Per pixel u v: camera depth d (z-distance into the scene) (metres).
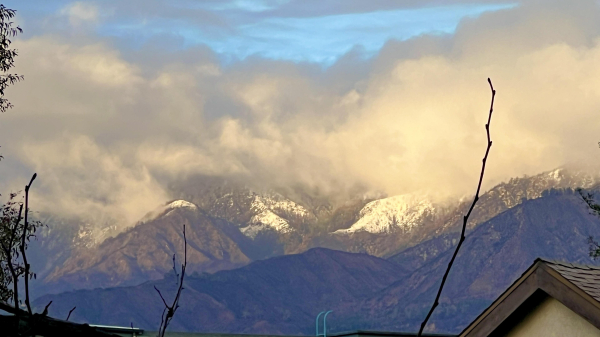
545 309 17.09
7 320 6.51
